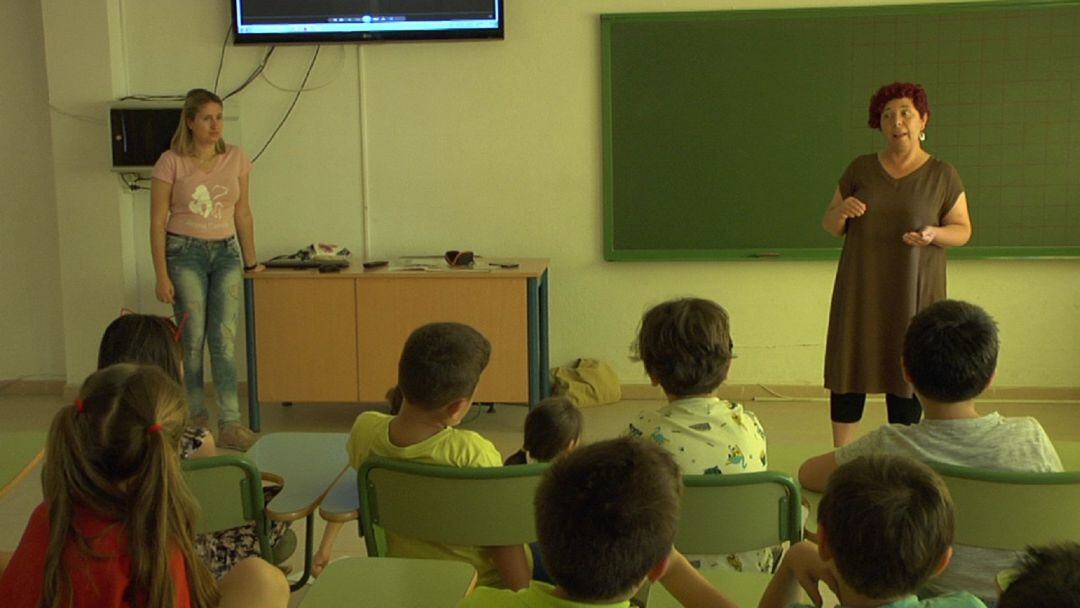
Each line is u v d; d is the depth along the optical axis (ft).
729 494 6.20
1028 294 17.47
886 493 4.16
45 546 4.49
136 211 18.22
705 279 18.08
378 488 6.76
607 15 17.34
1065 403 17.48
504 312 15.79
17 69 18.28
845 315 12.14
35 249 18.74
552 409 8.35
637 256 17.92
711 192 17.66
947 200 11.91
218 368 15.64
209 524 7.00
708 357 6.56
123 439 4.39
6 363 19.06
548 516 4.11
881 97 11.93
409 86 17.92
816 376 18.04
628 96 17.56
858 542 4.13
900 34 16.88
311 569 8.55
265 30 17.47
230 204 15.51
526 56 17.72
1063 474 6.02
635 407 17.72
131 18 17.87
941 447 6.53
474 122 17.95
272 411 17.92
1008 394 17.67
